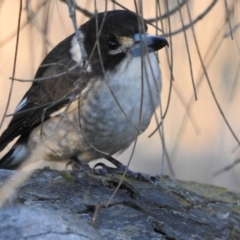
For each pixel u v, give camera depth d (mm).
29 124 8914
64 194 6898
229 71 10445
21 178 6758
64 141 8539
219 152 12641
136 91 8320
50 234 5574
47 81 8766
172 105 11680
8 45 13188
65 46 8992
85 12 7609
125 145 8758
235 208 7930
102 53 8367
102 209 6730
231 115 12602
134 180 8148
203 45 10109
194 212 7328
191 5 7590
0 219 5617
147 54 6094
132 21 8406
